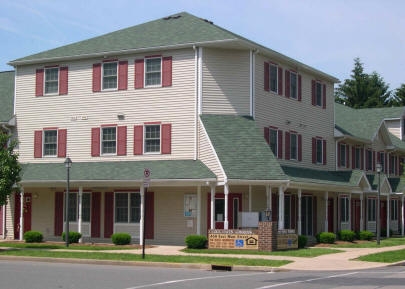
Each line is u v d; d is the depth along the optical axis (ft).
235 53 110.42
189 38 110.11
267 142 114.62
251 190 109.91
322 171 134.31
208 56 108.99
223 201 108.17
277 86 119.44
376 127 156.35
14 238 120.47
